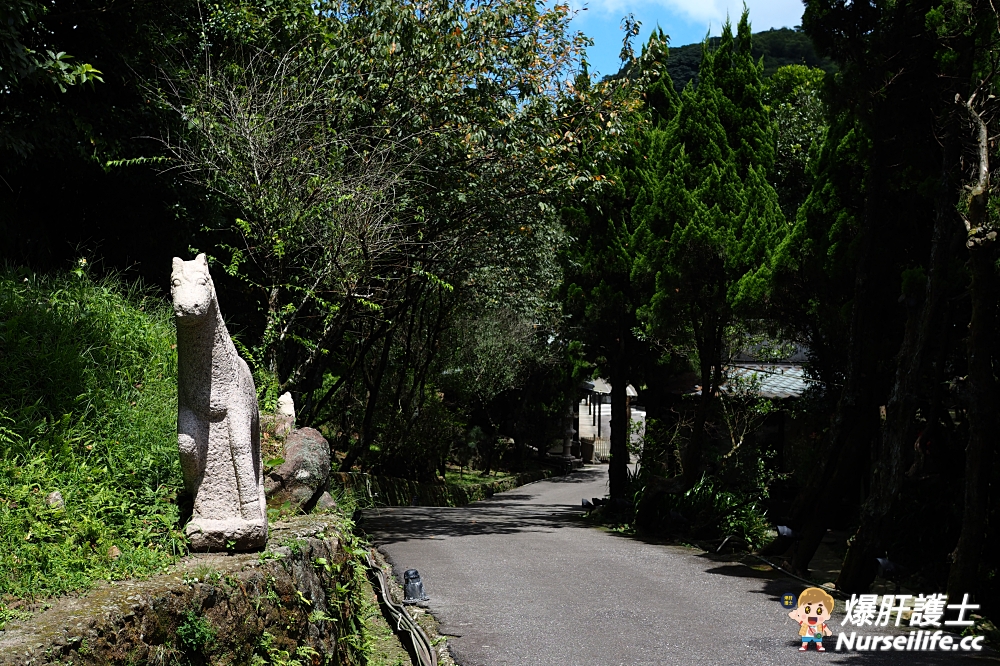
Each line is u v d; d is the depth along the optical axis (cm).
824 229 1192
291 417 862
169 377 836
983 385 848
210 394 561
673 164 1644
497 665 657
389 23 1344
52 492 567
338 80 1301
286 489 782
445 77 1345
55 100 1023
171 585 461
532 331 2905
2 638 372
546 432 4378
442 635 741
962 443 1200
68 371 740
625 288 1980
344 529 730
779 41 4259
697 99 1661
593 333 2089
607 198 1948
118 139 1070
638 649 703
